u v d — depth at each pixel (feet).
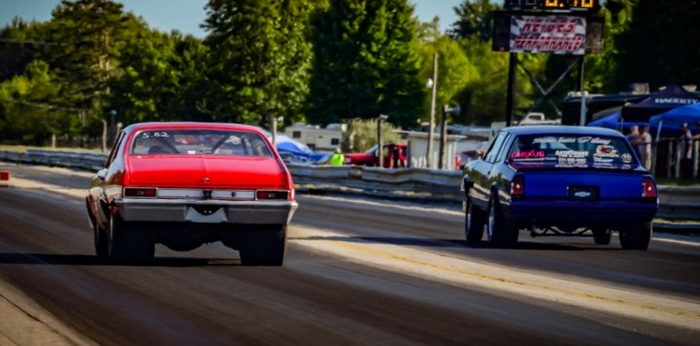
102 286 63.98
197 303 57.31
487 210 99.86
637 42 480.23
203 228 73.92
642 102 248.11
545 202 93.97
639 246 98.43
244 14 619.67
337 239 101.45
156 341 46.44
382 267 76.69
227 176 73.72
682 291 68.23
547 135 99.96
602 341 47.85
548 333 49.49
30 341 46.34
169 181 73.05
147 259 75.87
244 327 49.96
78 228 108.68
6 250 85.81
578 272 77.66
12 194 169.48
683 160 206.90
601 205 94.27
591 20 278.46
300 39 633.20
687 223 132.57
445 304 58.03
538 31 278.67
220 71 625.41
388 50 645.51
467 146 412.77
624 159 98.43
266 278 68.74
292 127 511.40
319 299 59.16
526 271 76.89
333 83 647.56
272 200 74.02
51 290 62.13
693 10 466.70
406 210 156.97
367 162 354.13
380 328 49.98
